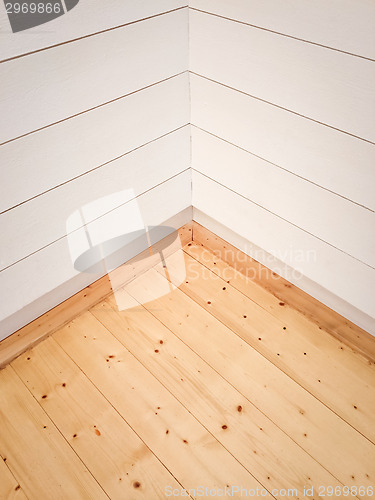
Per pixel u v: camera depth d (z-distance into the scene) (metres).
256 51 1.63
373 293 1.80
